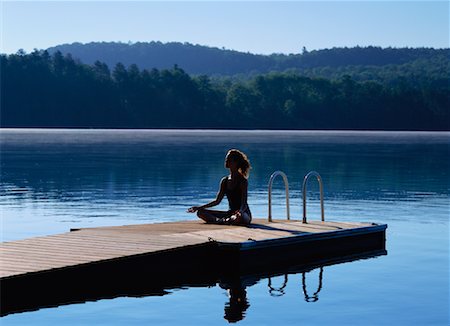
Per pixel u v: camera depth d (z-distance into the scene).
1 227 17.72
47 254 11.47
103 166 38.31
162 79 175.25
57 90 167.12
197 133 124.94
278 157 47.72
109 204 22.53
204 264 12.77
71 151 53.62
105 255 11.38
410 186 29.34
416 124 190.25
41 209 21.23
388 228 18.05
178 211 20.97
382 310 10.22
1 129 151.62
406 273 12.73
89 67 178.88
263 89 184.38
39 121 164.75
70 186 28.08
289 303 10.60
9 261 10.94
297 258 13.62
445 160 47.44
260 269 12.96
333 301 10.73
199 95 175.25
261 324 9.49
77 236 13.20
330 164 41.50
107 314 9.91
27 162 41.06
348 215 20.45
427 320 9.74
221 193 15.05
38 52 180.75
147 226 14.60
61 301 10.58
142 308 10.25
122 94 170.75
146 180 30.62
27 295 10.34
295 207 22.31
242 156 14.92
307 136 109.31
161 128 170.62
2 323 9.41
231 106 177.38
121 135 102.88
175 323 9.51
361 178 32.88
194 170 35.94
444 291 11.37
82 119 166.50
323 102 184.75
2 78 164.38
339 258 14.24
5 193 25.53
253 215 20.30
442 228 18.05
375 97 188.62
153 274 11.93
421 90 196.62
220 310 10.17
